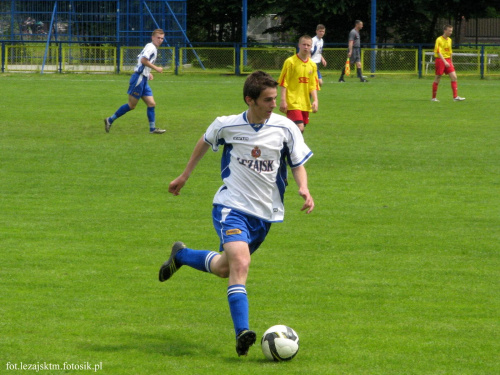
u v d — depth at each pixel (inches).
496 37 5492.1
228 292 554.3
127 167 1346.0
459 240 900.0
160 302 676.1
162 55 3747.5
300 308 660.7
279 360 538.6
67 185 1191.6
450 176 1298.0
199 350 561.3
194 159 614.5
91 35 4037.9
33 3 4057.6
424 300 685.9
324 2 4372.5
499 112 2226.9
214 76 3609.7
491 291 713.6
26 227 938.1
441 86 3174.2
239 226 575.8
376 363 537.3
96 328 605.6
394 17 4586.6
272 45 3683.6
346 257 828.6
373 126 1915.6
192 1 4690.0
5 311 642.2
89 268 776.3
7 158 1411.2
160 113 2155.5
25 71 3649.1
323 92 2856.8
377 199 1120.8
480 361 542.9
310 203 590.6
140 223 965.8
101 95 2637.8
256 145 583.2
